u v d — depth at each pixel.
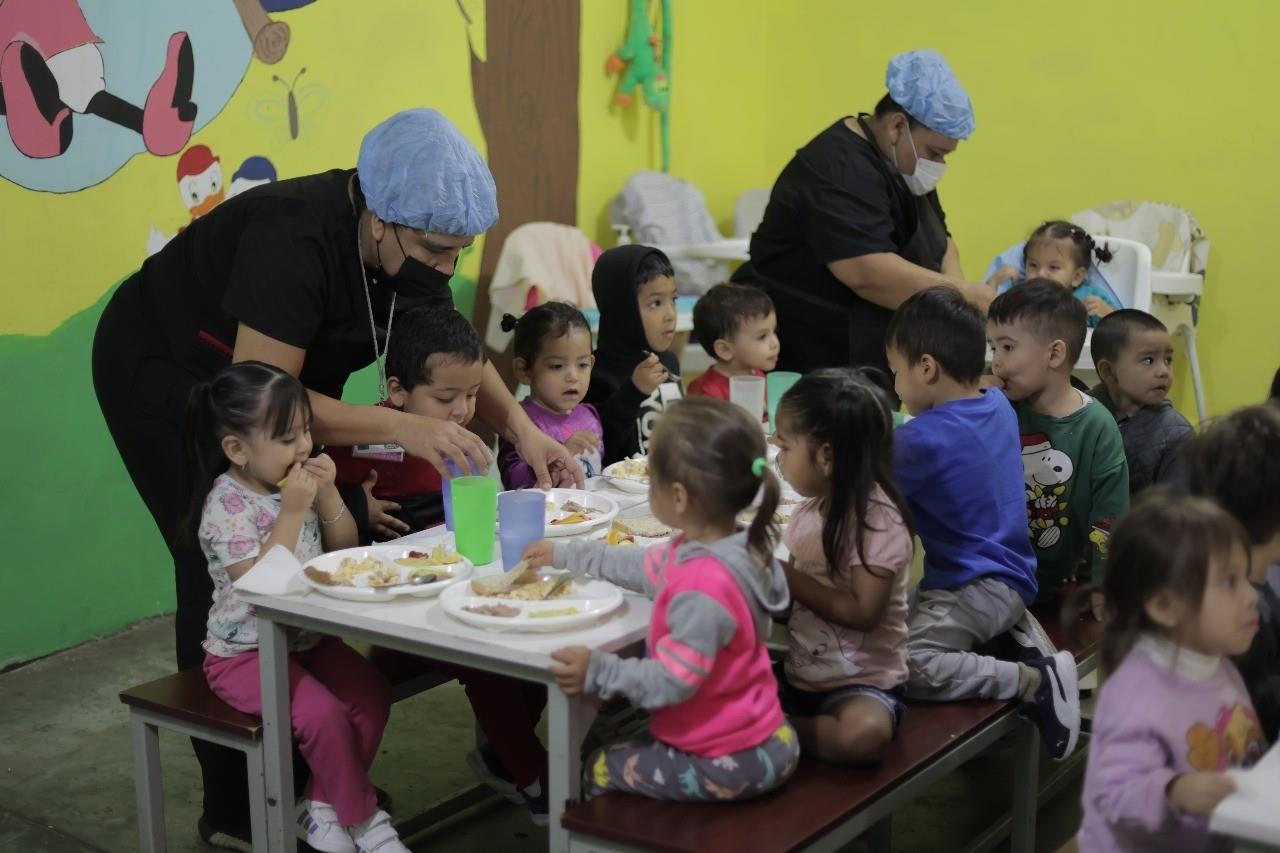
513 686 2.37
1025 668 2.08
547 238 4.32
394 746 2.86
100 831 2.46
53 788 2.63
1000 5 4.82
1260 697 1.72
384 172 2.11
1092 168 4.71
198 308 2.26
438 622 1.74
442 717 3.02
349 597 1.82
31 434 3.19
